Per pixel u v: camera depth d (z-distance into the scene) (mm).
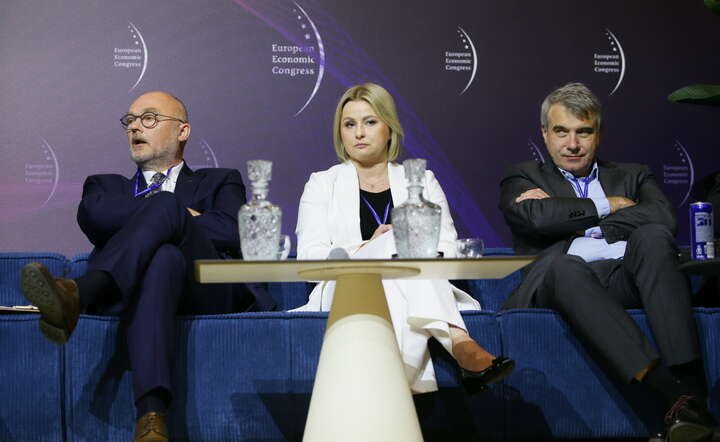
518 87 6293
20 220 5797
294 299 4766
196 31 6078
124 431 3732
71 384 3773
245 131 6059
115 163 5926
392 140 4742
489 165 6223
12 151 5832
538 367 3932
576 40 6352
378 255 3801
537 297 4168
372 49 6215
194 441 3775
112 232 4133
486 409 3891
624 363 3639
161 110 5078
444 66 6254
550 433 3910
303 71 6148
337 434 3057
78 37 5965
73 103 5922
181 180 5016
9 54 5887
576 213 4527
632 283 4031
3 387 3791
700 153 6344
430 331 3822
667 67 6387
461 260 2992
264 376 3832
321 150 6121
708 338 3953
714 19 6430
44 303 3209
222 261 2963
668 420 3570
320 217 4520
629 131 6309
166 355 3537
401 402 3117
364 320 3188
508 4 6336
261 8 6152
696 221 4023
